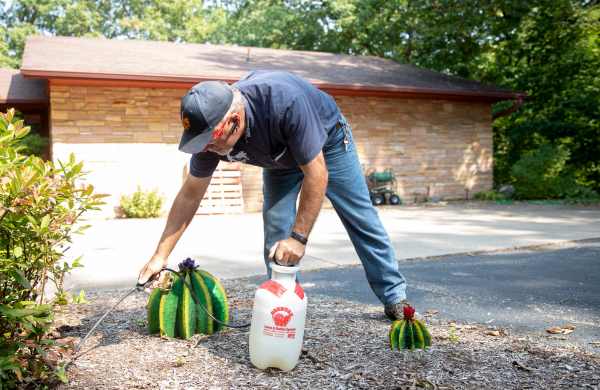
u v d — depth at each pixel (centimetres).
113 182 956
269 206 259
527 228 697
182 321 231
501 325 260
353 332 243
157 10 2730
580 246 532
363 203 249
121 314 279
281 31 2100
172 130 994
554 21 1389
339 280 384
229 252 524
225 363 201
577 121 1362
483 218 842
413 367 196
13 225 163
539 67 1434
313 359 205
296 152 191
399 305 259
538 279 376
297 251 191
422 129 1229
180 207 226
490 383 179
